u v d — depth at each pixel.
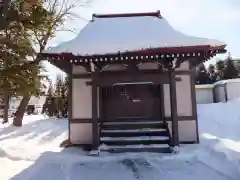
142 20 13.01
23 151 10.63
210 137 12.02
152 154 9.56
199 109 18.55
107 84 10.42
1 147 11.20
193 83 11.49
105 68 11.32
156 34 11.35
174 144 10.04
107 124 11.39
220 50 9.73
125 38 11.15
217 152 9.23
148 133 10.82
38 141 12.90
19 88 9.48
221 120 15.75
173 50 9.39
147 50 9.43
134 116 11.88
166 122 11.21
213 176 7.32
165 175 7.52
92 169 8.17
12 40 9.42
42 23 10.17
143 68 11.47
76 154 10.03
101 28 12.45
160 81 10.36
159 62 10.36
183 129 11.30
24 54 9.86
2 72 9.02
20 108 17.47
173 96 10.25
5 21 8.58
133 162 8.69
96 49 10.01
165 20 12.88
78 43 10.97
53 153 10.06
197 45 9.36
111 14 13.61
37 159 9.30
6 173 7.80
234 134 13.15
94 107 10.39
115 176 7.57
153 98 11.94
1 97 10.60
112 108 11.97
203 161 8.59
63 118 20.70
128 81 10.40
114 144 10.38
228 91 21.38
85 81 11.80
